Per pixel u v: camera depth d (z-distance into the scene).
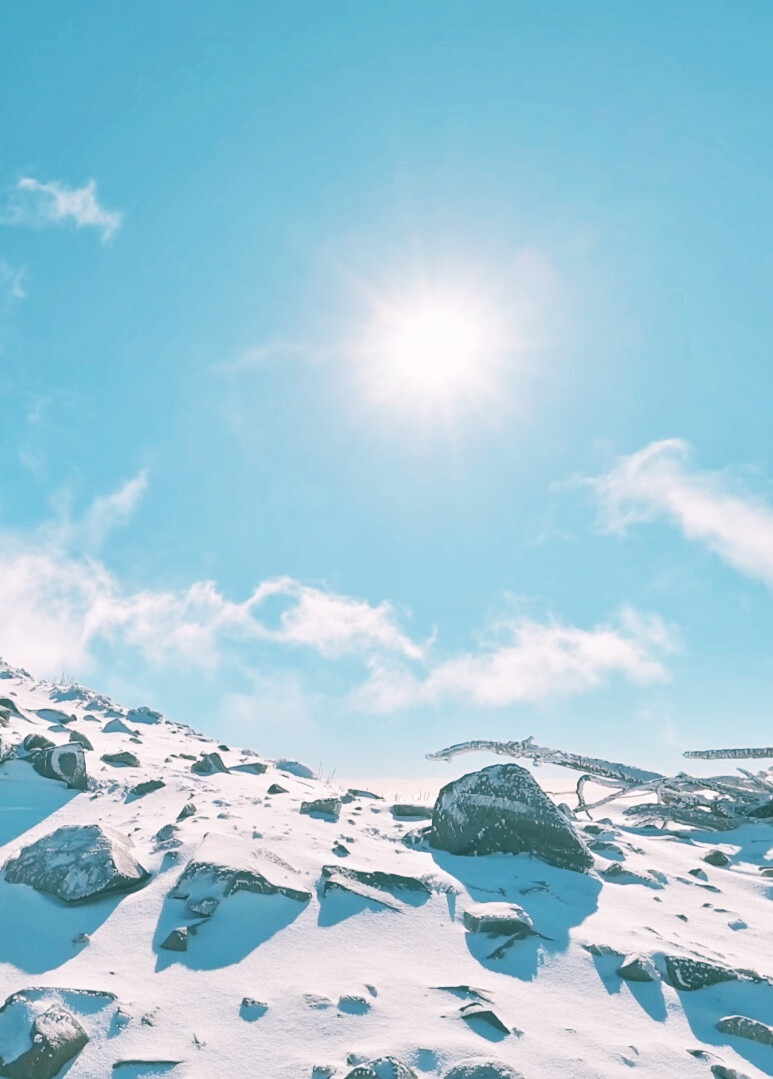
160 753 12.58
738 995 5.79
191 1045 4.54
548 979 5.70
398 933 6.08
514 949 6.02
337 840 7.95
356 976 5.35
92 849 6.57
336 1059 4.42
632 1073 4.62
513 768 8.79
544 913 6.79
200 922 5.84
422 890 6.89
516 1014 5.09
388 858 7.69
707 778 14.07
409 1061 4.43
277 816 8.70
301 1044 4.58
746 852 11.37
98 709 15.48
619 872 8.49
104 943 5.61
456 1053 4.53
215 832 7.32
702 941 6.86
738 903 8.34
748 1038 5.23
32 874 6.41
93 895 6.18
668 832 12.62
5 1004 4.73
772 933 7.40
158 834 7.55
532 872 7.88
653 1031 5.21
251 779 11.72
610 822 13.41
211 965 5.38
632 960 5.93
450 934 6.20
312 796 10.95
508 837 8.34
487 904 6.64
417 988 5.26
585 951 6.17
